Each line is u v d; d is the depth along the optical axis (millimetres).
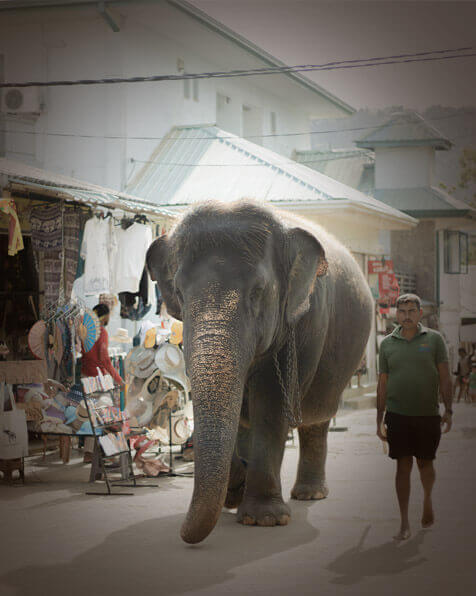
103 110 19406
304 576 5262
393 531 6496
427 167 26578
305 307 6320
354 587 5023
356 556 5742
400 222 20438
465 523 6777
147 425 9133
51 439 11523
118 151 19266
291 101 29703
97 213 10531
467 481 8844
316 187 17516
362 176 28453
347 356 8055
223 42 21781
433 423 6285
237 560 5648
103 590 5000
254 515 6668
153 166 19781
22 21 19641
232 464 7191
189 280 5703
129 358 9359
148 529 6609
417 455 6305
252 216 6078
